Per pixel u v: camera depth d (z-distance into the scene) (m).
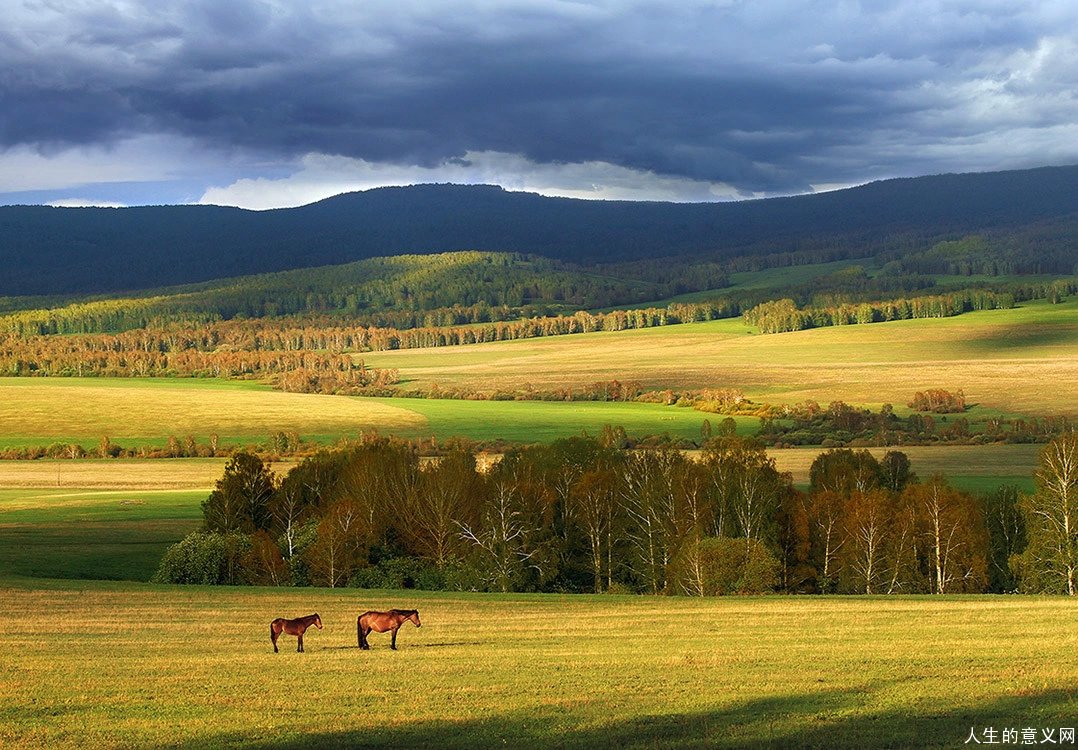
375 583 73.06
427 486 81.44
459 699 25.11
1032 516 69.50
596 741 21.25
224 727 22.73
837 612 42.22
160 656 32.81
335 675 28.58
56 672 29.39
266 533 80.44
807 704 23.77
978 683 25.36
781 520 81.06
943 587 73.44
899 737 20.91
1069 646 30.66
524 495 80.00
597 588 80.00
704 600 50.94
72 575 76.69
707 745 20.80
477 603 50.38
